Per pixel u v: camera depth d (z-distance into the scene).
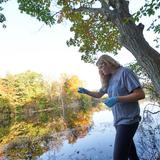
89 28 8.53
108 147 8.09
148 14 4.16
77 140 10.05
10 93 61.28
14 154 8.92
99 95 3.89
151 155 5.76
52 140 10.95
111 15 5.28
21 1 7.11
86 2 7.91
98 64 3.53
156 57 4.90
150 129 7.12
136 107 3.29
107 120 16.62
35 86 66.94
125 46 5.17
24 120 34.50
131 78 3.24
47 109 60.69
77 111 38.97
